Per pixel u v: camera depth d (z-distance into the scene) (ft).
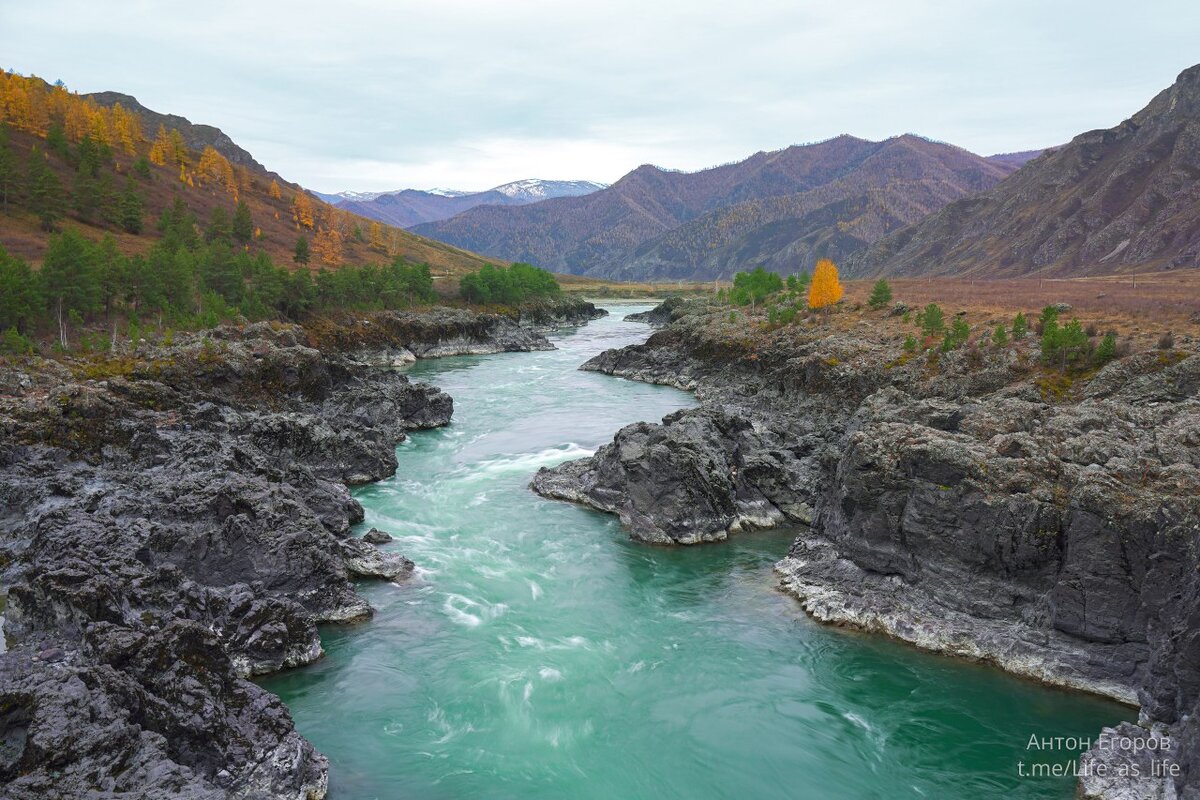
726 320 426.51
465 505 182.39
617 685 107.65
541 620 126.41
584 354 497.05
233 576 120.67
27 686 71.72
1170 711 91.35
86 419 175.83
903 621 121.08
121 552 106.01
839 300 427.74
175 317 329.52
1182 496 106.01
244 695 86.63
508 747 93.61
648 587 139.64
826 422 252.62
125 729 69.51
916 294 479.82
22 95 637.71
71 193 531.91
